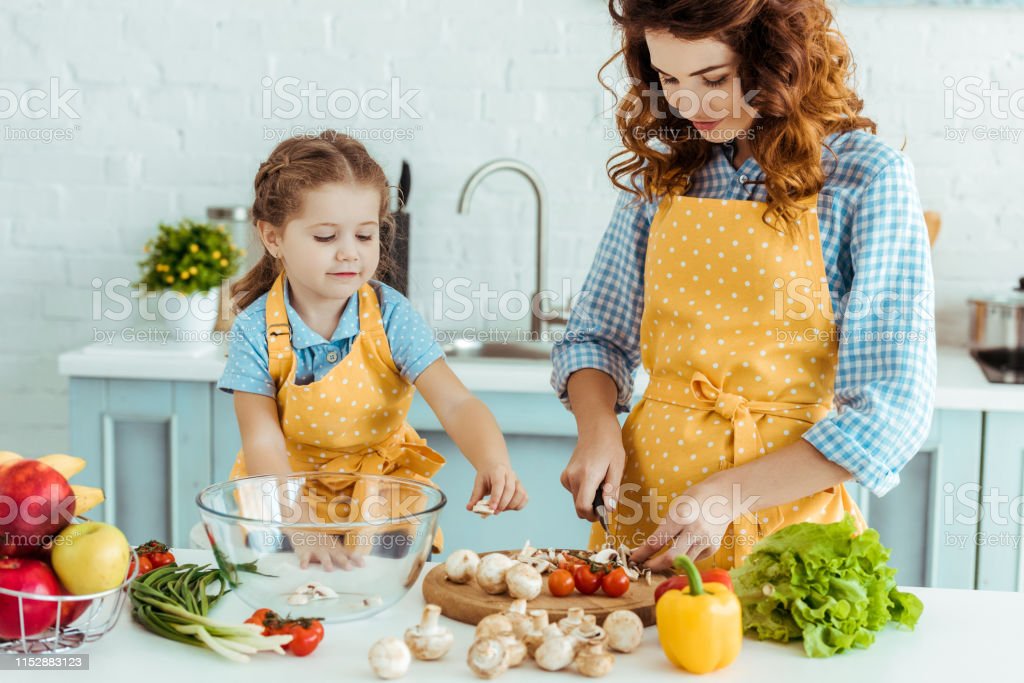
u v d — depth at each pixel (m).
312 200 1.41
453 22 2.68
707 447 1.35
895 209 1.28
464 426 1.46
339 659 0.99
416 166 2.73
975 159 2.62
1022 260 2.65
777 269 1.33
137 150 2.76
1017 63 2.59
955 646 1.03
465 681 0.94
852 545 1.03
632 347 1.56
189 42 2.72
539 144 2.71
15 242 2.80
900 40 2.60
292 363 1.54
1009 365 2.37
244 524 1.03
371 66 2.71
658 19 1.22
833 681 0.94
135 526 2.42
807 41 1.25
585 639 0.98
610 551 1.16
